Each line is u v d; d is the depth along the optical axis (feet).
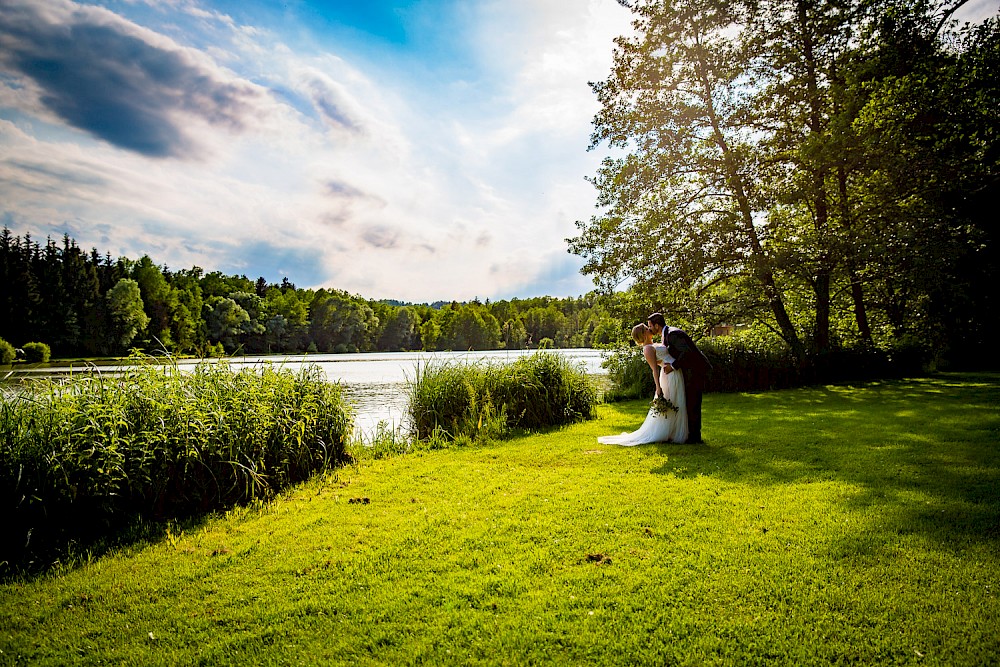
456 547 14.32
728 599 11.07
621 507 17.07
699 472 21.13
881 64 55.57
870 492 17.57
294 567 13.41
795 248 54.85
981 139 55.88
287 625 10.67
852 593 11.11
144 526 16.69
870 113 52.08
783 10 59.31
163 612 11.39
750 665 9.02
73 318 184.03
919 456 22.03
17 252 203.21
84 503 15.99
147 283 220.84
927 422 29.78
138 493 17.29
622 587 11.68
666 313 63.21
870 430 28.25
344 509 18.13
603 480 20.52
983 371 64.64
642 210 62.85
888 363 59.88
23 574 13.57
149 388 19.53
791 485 18.80
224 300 230.48
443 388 33.53
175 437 18.02
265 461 21.07
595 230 64.75
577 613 10.68
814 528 14.65
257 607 11.44
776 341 58.59
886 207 54.85
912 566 12.20
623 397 49.44
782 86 58.54
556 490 19.47
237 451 19.24
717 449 25.20
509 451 26.86
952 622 9.96
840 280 64.39
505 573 12.59
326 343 289.94
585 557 13.32
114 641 10.34
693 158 60.23
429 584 12.17
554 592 11.57
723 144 61.16
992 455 21.75
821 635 9.75
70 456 15.58
